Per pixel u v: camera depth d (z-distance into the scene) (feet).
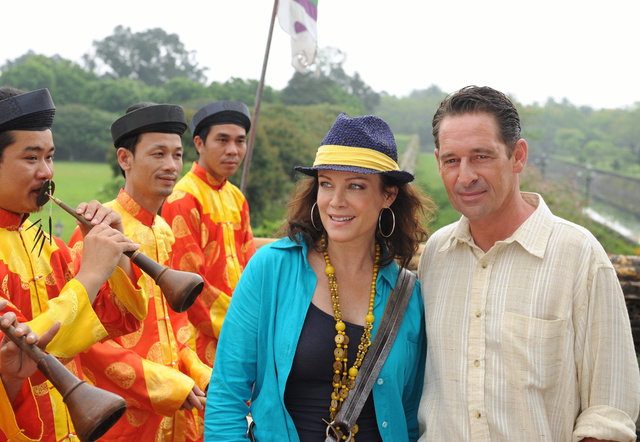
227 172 14.82
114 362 10.20
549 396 7.15
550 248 7.27
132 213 11.49
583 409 7.18
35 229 8.36
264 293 7.73
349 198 7.49
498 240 7.54
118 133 11.31
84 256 7.80
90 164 136.46
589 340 7.07
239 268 14.82
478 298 7.42
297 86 144.66
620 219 111.04
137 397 10.27
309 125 78.23
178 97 126.00
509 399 7.16
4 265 7.68
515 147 7.36
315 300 7.80
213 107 14.66
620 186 163.22
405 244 8.11
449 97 7.55
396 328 7.78
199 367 11.61
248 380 7.73
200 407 10.52
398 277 8.06
